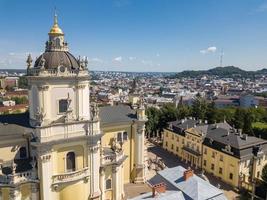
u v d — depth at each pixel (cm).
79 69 4738
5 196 4428
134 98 7006
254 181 6762
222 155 7388
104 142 6125
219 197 3962
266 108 17950
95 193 5094
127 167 6569
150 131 11375
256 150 7188
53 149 4594
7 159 4722
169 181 4403
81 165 4919
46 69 4534
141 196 4000
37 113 4494
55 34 4812
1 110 13150
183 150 8812
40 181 4534
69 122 4662
